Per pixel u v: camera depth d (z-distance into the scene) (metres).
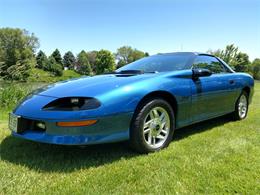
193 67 3.49
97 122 2.38
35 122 2.54
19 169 2.38
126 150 2.88
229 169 2.36
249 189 2.02
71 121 2.33
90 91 2.51
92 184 2.10
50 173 2.31
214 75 3.73
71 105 2.41
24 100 2.79
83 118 2.34
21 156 2.71
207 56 3.95
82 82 2.87
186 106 3.15
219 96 3.73
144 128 2.76
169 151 2.85
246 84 4.50
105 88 2.56
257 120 4.54
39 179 2.19
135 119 2.67
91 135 2.38
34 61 7.60
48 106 2.46
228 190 2.00
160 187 2.05
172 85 2.96
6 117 4.90
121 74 3.23
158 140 2.96
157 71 3.37
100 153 2.79
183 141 3.24
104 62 65.94
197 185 2.07
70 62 67.38
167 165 2.46
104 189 2.02
